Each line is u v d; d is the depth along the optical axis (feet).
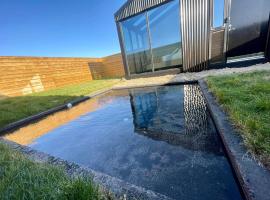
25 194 2.87
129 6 19.04
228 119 4.85
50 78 24.38
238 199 3.02
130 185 2.94
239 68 13.67
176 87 13.50
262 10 13.24
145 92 13.94
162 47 18.62
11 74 19.48
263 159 2.95
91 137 7.09
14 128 9.30
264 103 4.85
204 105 8.61
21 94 20.51
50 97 16.26
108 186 2.95
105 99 13.88
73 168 3.73
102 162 5.06
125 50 21.30
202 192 3.34
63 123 9.35
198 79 12.66
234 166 3.20
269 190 2.35
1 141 6.17
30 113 11.02
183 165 4.25
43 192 2.77
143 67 20.63
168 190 3.56
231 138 3.86
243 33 14.23
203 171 3.90
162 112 8.76
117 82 20.98
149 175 4.12
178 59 18.07
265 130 3.66
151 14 18.04
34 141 7.43
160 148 5.30
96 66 34.27
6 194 2.88
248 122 4.08
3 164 4.07
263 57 13.98
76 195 2.60
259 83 7.27
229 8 14.16
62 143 6.89
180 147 5.13
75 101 13.46
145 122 7.83
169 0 16.44
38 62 22.74
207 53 16.03
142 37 19.48
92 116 9.93
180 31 16.71
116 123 8.34
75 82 28.84
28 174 3.35
